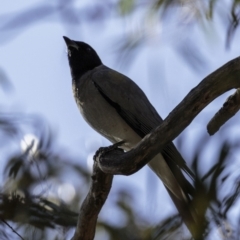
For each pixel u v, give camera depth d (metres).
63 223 9.33
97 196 8.30
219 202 7.35
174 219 7.87
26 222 9.20
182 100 7.29
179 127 7.33
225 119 7.70
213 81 7.20
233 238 7.12
